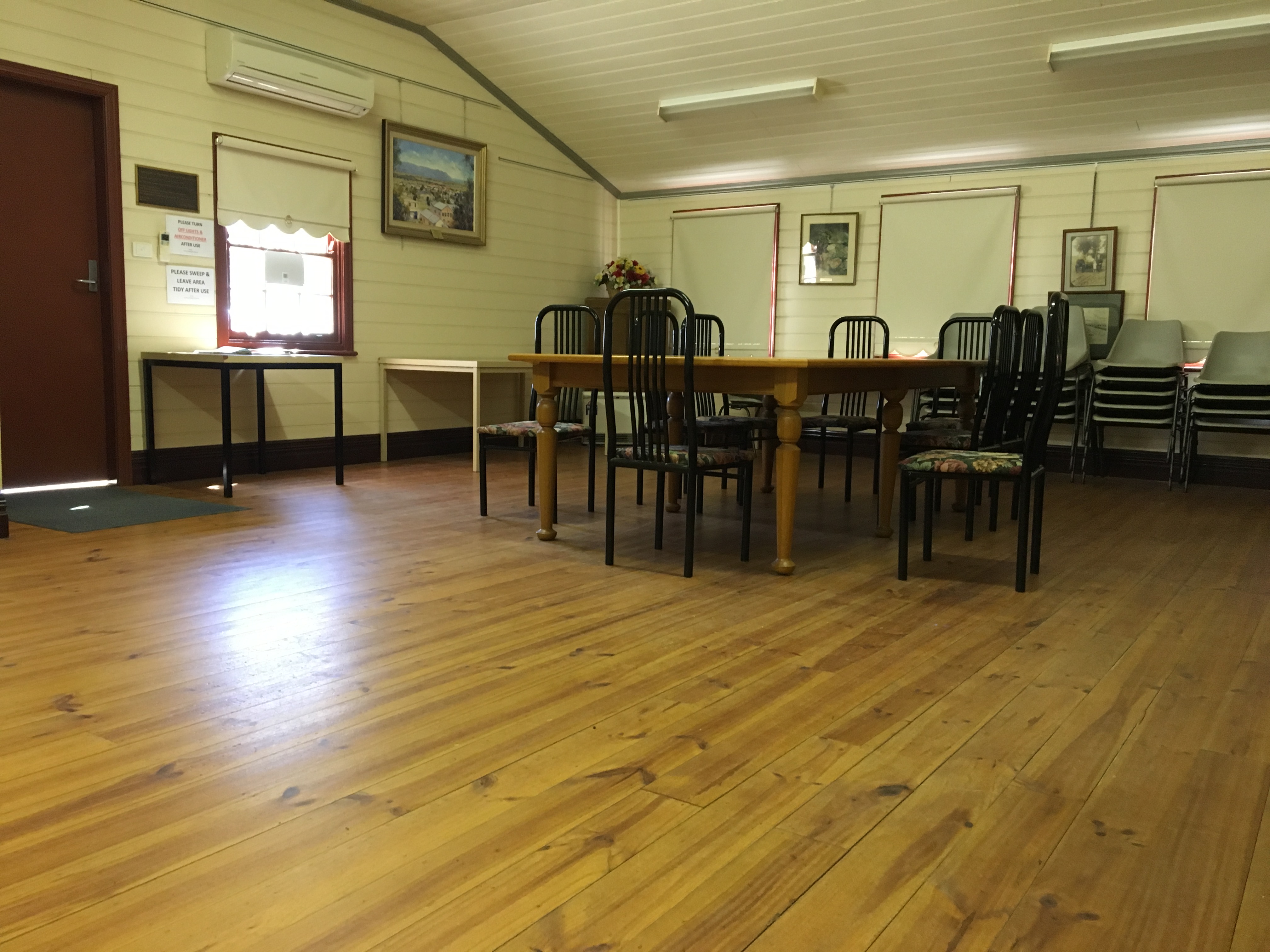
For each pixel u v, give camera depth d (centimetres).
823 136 683
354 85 576
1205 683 231
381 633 261
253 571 329
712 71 629
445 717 203
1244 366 574
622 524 425
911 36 556
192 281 524
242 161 542
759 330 775
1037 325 393
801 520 444
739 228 774
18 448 475
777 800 167
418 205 648
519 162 728
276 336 580
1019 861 148
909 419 712
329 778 173
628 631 267
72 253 484
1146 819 162
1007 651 254
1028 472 314
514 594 304
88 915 130
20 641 250
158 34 498
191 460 538
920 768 181
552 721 202
